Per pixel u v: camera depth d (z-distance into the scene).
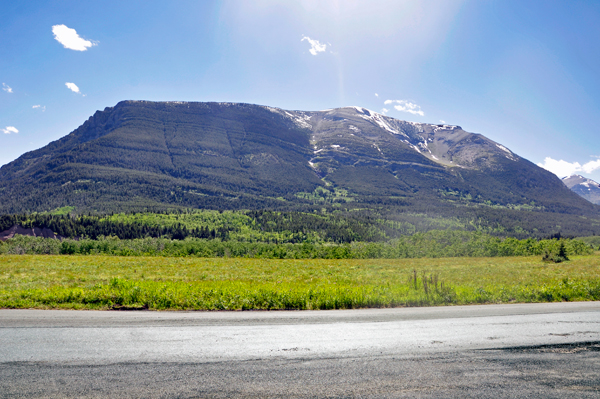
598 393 5.14
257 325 8.46
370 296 12.89
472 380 5.49
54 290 12.55
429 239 84.81
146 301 11.21
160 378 5.28
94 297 11.41
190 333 7.62
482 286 18.19
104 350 6.40
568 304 12.82
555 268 38.94
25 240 73.06
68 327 7.89
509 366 6.10
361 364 6.02
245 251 78.38
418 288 15.34
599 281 18.48
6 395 4.64
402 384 5.28
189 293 12.38
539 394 5.07
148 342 6.93
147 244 78.88
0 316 8.88
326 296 12.46
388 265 49.22
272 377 5.41
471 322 9.22
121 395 4.73
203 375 5.43
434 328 8.49
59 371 5.43
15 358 5.90
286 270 38.72
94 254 70.62
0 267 32.75
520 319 9.66
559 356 6.65
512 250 77.50
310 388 5.07
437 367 5.98
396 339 7.49
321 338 7.45
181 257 66.62
